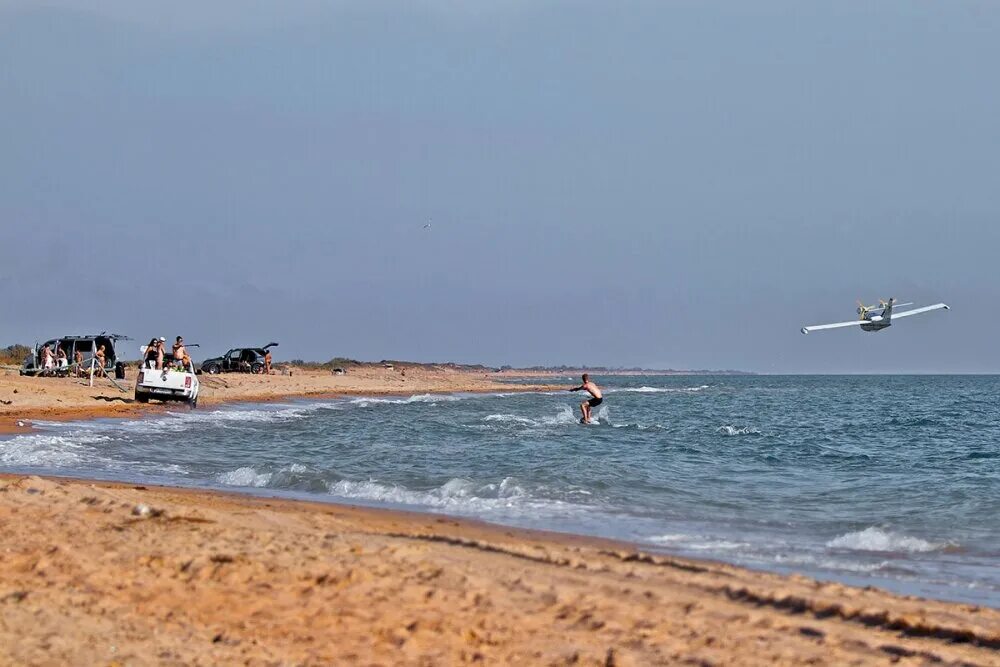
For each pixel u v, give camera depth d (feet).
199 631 79.71
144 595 89.86
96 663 68.69
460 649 78.79
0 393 437.17
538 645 80.48
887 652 81.05
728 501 200.23
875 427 515.09
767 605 96.94
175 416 436.76
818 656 79.41
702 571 115.24
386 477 228.63
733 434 427.74
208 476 224.74
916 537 155.12
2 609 81.35
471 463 263.90
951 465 295.69
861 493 216.54
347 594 93.20
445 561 109.81
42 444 279.69
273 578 97.81
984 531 162.09
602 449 329.52
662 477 238.89
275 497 189.16
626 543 147.02
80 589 90.43
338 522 148.05
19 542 110.01
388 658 75.77
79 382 529.45
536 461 269.44
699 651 80.18
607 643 81.71
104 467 236.02
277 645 77.46
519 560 115.96
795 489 224.33
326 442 333.42
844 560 136.98
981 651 82.12
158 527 122.52
